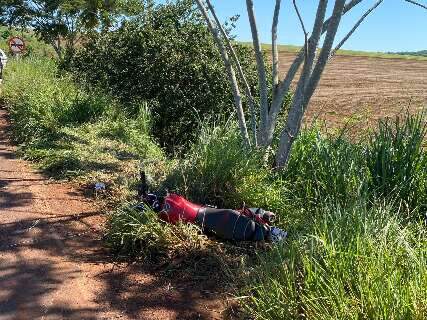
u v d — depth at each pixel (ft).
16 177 19.29
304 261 10.17
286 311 9.40
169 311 10.64
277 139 20.47
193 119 33.40
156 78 34.24
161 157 23.34
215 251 12.99
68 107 29.19
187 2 36.29
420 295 8.67
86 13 56.85
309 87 16.83
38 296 10.93
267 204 15.69
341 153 16.84
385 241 10.53
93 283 11.60
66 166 20.29
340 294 9.19
